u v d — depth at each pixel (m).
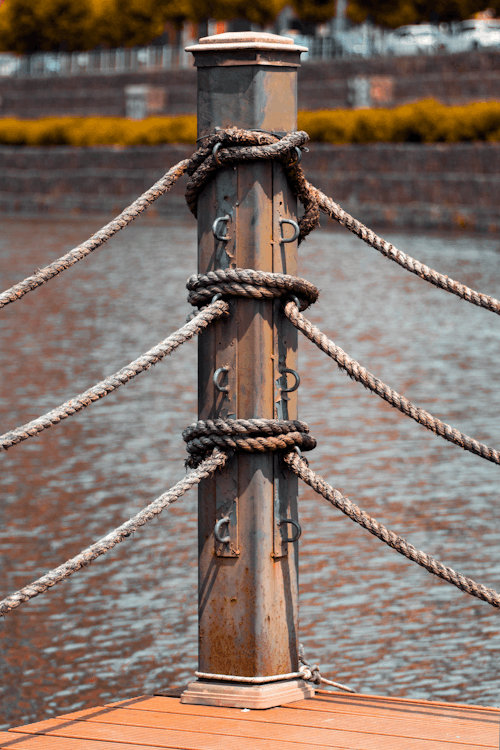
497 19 54.22
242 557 4.65
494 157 36.44
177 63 64.62
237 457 4.64
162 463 11.97
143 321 20.69
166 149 48.16
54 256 31.23
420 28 52.31
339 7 66.00
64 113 64.12
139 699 4.76
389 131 40.56
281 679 4.70
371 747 4.11
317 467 11.76
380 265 28.66
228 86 4.62
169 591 8.52
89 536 9.65
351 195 40.22
